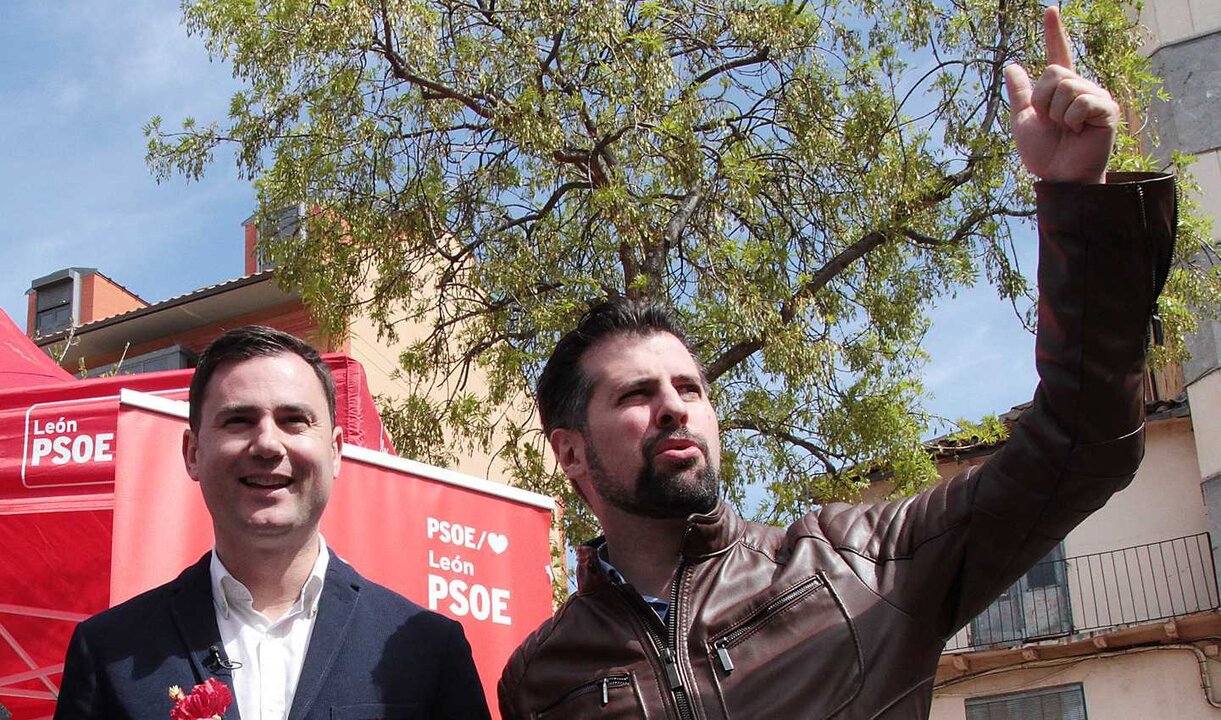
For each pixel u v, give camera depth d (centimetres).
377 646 300
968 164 1138
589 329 307
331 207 1114
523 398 1318
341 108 1088
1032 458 257
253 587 304
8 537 500
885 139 1146
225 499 299
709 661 272
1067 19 1120
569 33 1052
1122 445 250
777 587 277
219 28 1061
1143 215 241
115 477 438
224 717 281
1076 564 1616
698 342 1044
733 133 1153
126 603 305
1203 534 1570
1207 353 1552
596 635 286
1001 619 1634
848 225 1159
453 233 1140
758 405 1137
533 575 502
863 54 1148
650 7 1038
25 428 470
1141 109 1163
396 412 1150
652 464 287
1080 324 246
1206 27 1590
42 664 557
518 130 1023
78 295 2136
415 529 473
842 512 296
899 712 263
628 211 1023
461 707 303
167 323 1719
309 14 1043
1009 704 1608
